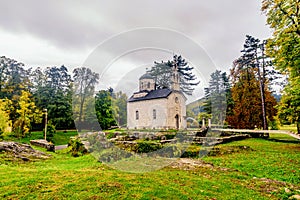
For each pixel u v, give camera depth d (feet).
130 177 15.72
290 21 36.94
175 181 15.33
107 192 12.55
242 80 69.26
